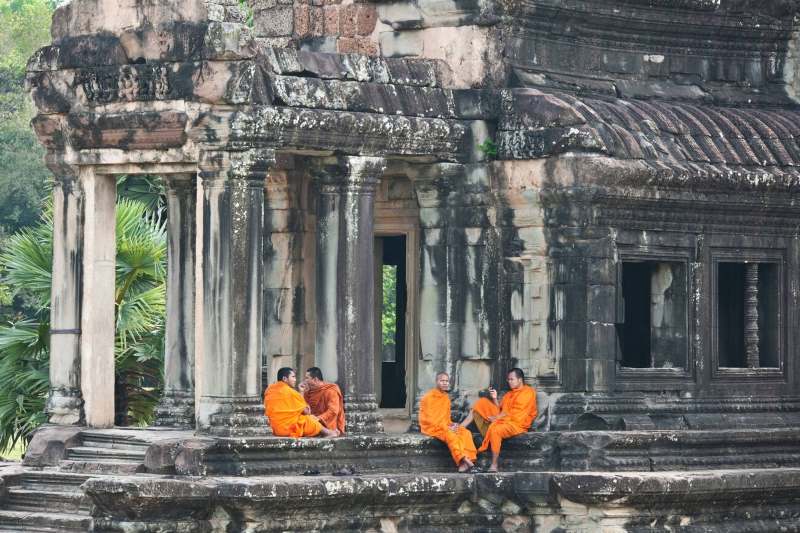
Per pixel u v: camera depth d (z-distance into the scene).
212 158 44.62
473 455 47.47
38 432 47.09
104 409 47.41
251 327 44.72
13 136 101.88
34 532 44.47
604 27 51.84
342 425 46.25
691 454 48.75
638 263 52.94
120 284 59.44
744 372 51.66
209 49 44.25
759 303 52.97
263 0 53.00
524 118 48.66
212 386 44.69
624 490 45.31
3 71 110.19
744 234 51.62
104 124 45.97
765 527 48.41
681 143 50.50
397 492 44.97
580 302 48.28
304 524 43.75
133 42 45.53
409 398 51.59
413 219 51.38
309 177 50.31
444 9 49.94
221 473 43.72
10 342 58.59
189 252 50.09
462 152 49.53
